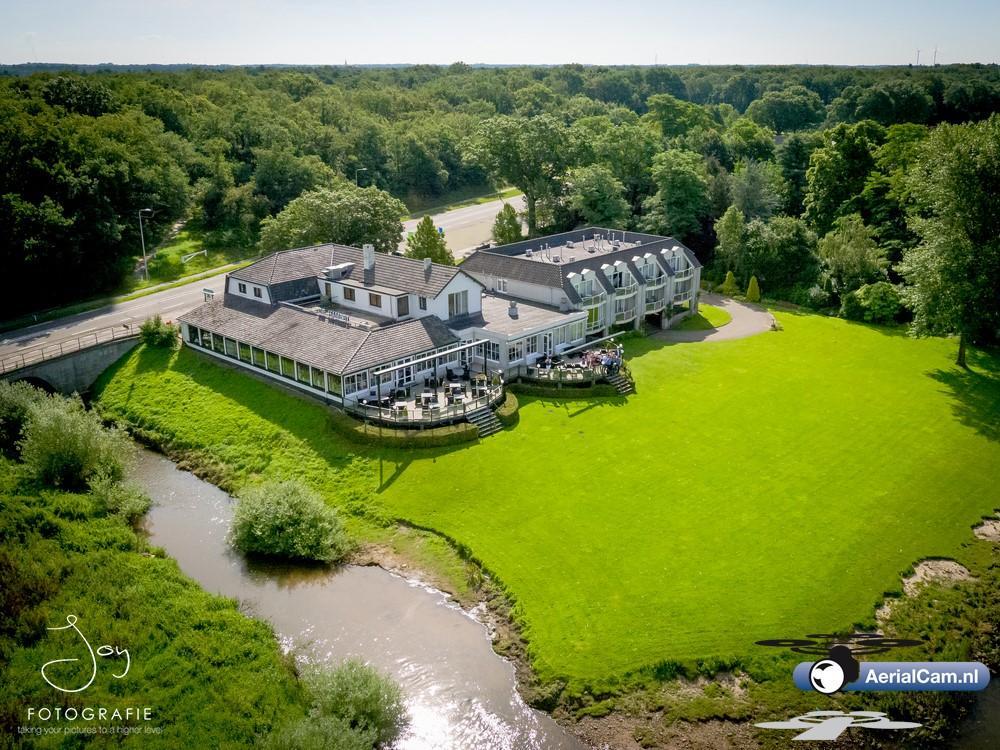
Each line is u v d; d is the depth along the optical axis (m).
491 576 45.66
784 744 34.97
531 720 36.44
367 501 53.09
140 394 68.62
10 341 74.94
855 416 66.44
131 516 52.31
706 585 44.41
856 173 114.31
